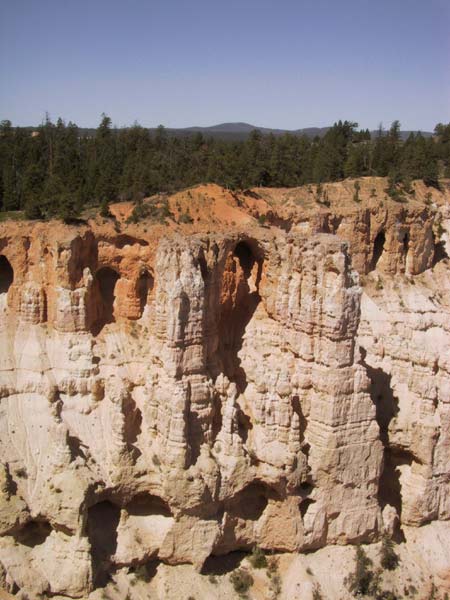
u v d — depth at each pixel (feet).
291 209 315.99
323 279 189.67
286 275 201.98
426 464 211.61
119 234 206.59
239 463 185.26
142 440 189.67
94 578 176.24
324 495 193.88
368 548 201.26
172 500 179.32
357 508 197.57
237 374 207.31
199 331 186.50
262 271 216.74
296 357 200.64
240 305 220.23
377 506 201.46
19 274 204.44
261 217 255.29
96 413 195.21
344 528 197.06
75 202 228.02
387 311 311.27
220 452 188.34
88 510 187.93
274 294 208.74
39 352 199.52
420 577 200.64
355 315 190.08
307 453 193.88
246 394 201.57
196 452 184.85
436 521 217.36
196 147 424.46
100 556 180.24
